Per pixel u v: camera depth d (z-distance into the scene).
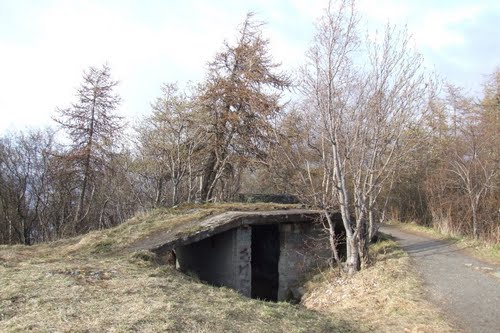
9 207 28.89
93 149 24.91
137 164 28.03
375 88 11.21
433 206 20.16
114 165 27.28
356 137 11.22
